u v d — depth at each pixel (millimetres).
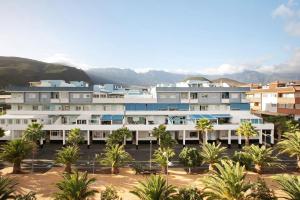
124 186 37594
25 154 43312
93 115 72438
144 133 67438
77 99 73188
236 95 74688
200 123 58469
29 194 27953
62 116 72812
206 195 26984
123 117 69250
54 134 66562
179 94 73750
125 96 76250
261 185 28094
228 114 72812
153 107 73625
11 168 46281
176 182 39312
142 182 29000
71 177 28953
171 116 72312
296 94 77750
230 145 64500
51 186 37125
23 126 63438
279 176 28719
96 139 67438
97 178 41125
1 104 109438
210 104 74688
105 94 75062
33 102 72500
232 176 26984
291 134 48062
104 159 44406
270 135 66500
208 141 68125
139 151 60188
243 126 57969
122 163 43938
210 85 79250
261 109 95438
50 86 77562
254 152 44281
